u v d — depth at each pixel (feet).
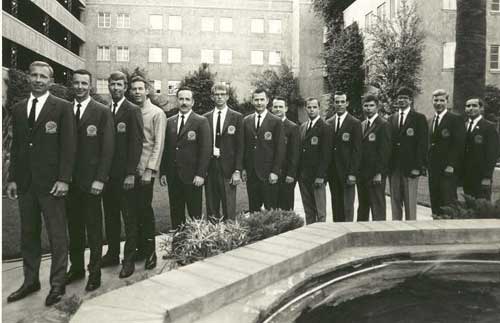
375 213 19.74
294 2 129.39
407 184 19.72
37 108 12.14
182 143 16.62
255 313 6.94
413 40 70.38
